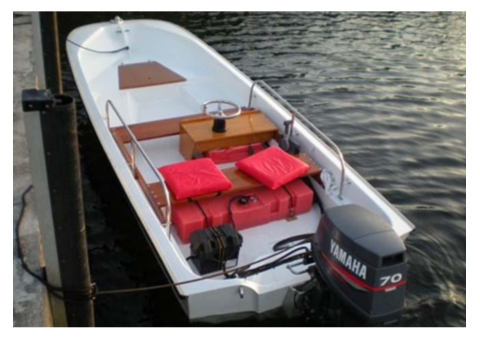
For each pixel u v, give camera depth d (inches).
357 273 109.6
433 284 158.4
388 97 285.3
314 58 330.6
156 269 162.2
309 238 148.3
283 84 296.4
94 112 189.5
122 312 146.6
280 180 155.9
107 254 168.9
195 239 135.2
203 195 152.0
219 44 343.9
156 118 218.4
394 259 109.6
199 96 226.8
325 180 163.3
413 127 255.4
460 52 346.0
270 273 131.6
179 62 258.5
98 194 197.5
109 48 258.8
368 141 242.2
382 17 403.9
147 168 182.5
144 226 140.3
